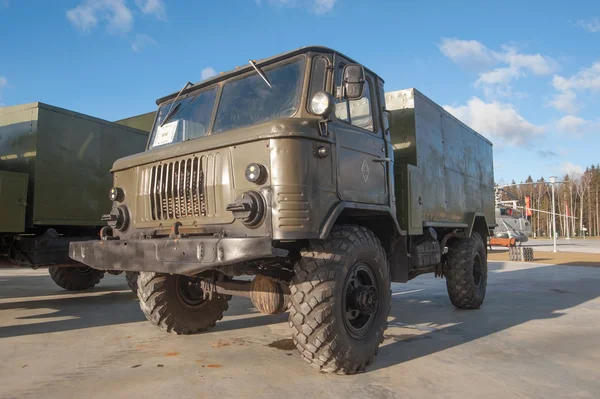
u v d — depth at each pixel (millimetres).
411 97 6074
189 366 4043
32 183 6645
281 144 3600
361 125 4551
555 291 9320
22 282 10945
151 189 4414
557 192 90312
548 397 3346
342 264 3750
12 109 6957
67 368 3996
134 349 4637
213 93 4828
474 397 3332
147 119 8891
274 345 4801
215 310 5469
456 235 7195
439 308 7297
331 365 3684
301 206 3561
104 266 4238
